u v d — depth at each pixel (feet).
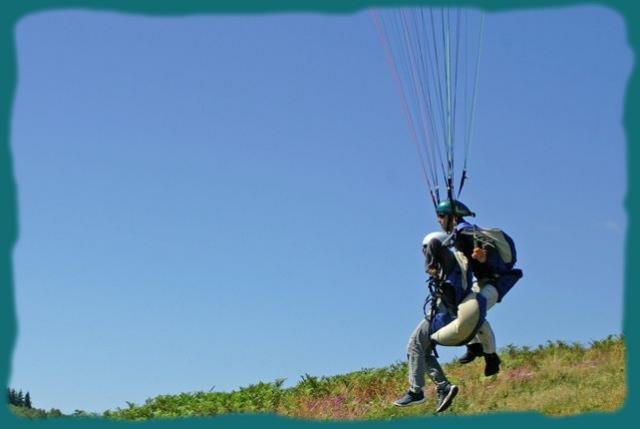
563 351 89.61
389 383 89.35
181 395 91.91
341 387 89.15
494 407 75.82
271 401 86.74
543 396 75.82
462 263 60.08
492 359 62.44
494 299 60.13
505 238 60.34
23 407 69.51
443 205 60.18
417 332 62.18
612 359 83.30
